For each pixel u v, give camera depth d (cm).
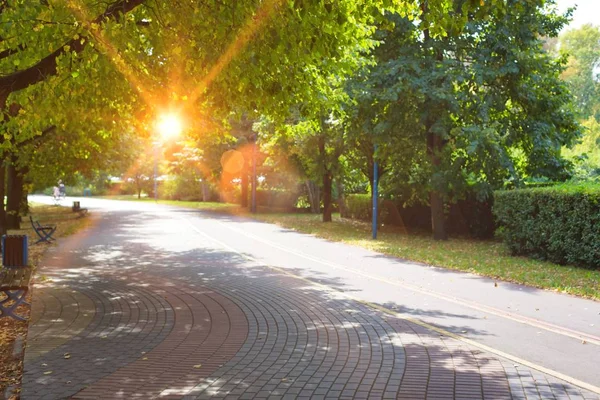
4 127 1249
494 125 2130
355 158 2958
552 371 620
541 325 834
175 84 1066
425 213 2809
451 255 1697
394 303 997
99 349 714
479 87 2225
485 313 916
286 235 2455
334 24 883
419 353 689
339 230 2727
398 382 584
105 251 1831
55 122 1259
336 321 861
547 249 1562
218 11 851
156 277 1298
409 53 2161
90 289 1141
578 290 1093
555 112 2323
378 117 2214
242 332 798
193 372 621
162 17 934
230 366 642
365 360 661
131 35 884
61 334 790
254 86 934
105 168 3094
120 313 925
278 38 828
